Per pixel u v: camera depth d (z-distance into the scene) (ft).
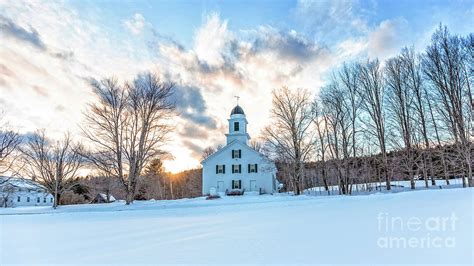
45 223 39.86
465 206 23.90
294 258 13.70
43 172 95.86
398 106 98.48
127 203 81.61
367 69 103.55
